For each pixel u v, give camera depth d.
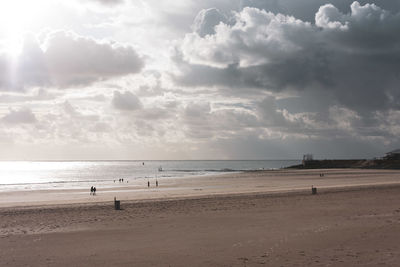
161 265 12.93
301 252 13.93
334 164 169.50
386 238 15.84
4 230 20.31
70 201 40.19
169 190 58.81
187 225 20.86
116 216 24.81
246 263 12.73
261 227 19.62
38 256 14.58
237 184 71.38
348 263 12.23
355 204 28.34
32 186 82.31
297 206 27.98
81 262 13.58
